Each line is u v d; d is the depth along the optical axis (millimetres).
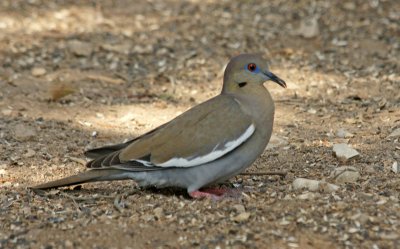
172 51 18344
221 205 9633
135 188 10594
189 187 9953
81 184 10797
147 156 9789
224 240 8781
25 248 8766
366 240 8727
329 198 9734
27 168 11617
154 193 10297
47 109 14781
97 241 8844
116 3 22219
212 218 9297
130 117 14383
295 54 17969
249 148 9898
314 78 16469
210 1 22188
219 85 16312
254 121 9875
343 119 13844
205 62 17656
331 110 14453
